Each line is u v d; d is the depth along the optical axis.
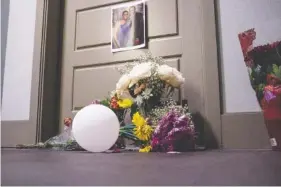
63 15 2.06
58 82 1.99
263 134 1.39
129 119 1.45
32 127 1.84
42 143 1.64
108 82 1.86
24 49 1.96
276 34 1.45
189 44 1.66
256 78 1.25
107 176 0.57
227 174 0.59
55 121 1.94
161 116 1.30
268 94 1.21
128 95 1.49
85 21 1.99
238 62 1.50
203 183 0.49
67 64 1.99
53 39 1.99
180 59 1.68
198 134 1.51
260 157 0.95
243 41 1.33
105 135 1.20
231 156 0.99
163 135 1.23
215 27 1.56
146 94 1.37
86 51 1.95
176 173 0.61
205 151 1.25
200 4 1.65
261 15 1.49
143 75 1.38
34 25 1.97
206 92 1.53
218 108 1.49
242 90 1.47
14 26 2.01
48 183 0.50
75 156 1.03
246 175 0.58
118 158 0.94
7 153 1.17
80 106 1.91
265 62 1.23
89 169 0.68
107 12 1.94
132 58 1.80
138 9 1.82
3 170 0.65
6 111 1.92
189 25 1.68
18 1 2.04
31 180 0.53
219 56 1.54
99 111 1.22
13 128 1.88
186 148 1.26
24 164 0.77
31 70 1.92
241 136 1.42
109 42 1.90
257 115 1.41
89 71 1.92
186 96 1.60
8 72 1.96
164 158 0.94
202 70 1.59
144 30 1.78
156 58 1.57
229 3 1.56
